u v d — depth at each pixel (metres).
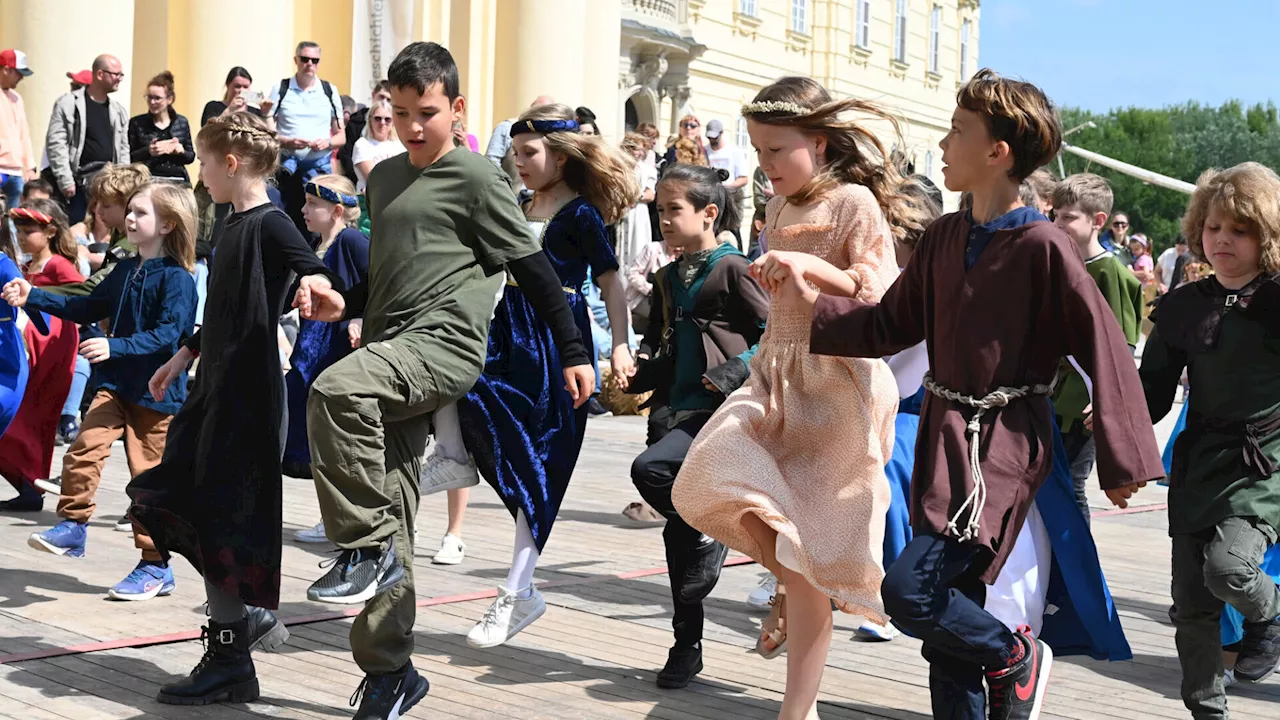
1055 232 3.15
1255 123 77.19
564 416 4.32
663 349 4.52
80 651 4.30
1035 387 3.19
